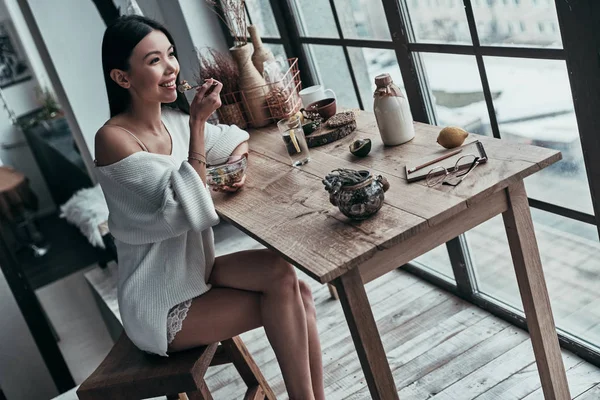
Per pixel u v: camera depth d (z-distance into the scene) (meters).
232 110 3.06
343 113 2.72
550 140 2.39
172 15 4.11
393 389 2.00
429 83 2.86
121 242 2.31
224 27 4.06
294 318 2.20
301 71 3.72
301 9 3.50
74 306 6.01
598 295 2.52
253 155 2.74
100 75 4.55
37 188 8.40
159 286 2.23
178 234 2.19
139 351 2.30
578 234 2.47
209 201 2.16
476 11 2.44
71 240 7.39
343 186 1.92
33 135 7.79
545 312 2.18
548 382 2.28
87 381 2.21
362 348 1.93
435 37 2.70
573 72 2.10
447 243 3.11
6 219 7.15
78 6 4.37
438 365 2.81
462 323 3.03
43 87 8.01
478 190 1.90
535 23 2.22
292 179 2.38
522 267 2.12
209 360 2.23
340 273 1.77
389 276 3.57
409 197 1.99
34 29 4.46
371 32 3.07
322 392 2.37
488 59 2.48
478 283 3.10
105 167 2.23
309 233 1.98
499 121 2.57
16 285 4.31
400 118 2.34
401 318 3.19
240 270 2.26
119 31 2.24
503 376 2.65
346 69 3.37
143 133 2.38
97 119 4.64
